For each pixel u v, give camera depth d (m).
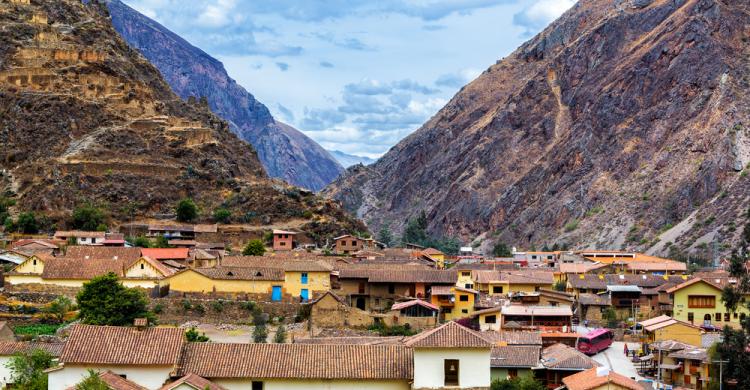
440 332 106.31
